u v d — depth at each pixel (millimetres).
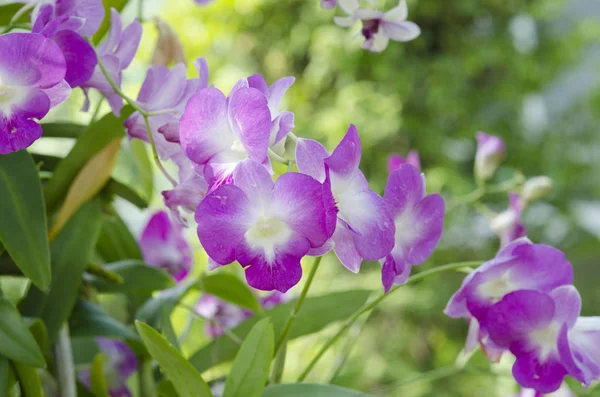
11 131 595
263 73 3553
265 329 655
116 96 676
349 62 3350
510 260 647
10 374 691
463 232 3449
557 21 3996
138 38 679
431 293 3131
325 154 589
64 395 745
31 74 592
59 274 740
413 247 646
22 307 733
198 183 627
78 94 976
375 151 3453
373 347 3045
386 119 3355
